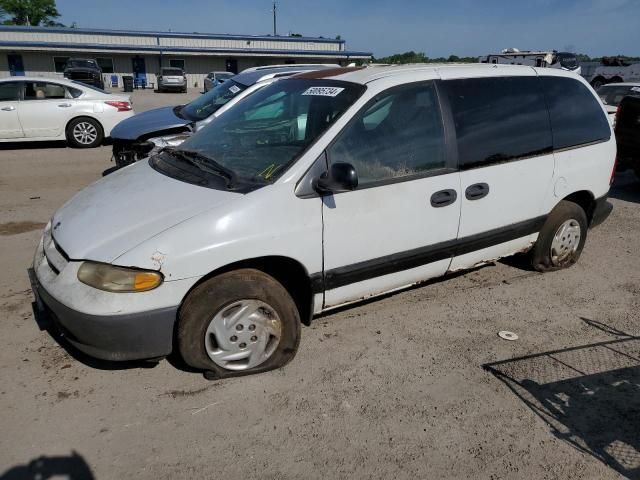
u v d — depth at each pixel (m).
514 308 4.17
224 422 2.83
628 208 7.29
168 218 2.89
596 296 4.42
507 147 4.00
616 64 26.47
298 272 3.24
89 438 2.69
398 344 3.61
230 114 4.13
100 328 2.74
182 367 3.28
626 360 3.48
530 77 4.26
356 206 3.28
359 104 3.33
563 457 2.65
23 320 3.78
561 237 4.67
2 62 40.25
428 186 3.56
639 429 2.85
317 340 3.63
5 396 2.98
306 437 2.74
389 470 2.54
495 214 4.01
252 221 2.94
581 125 4.55
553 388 3.17
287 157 3.20
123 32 43.84
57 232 3.14
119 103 11.84
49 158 10.40
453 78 3.81
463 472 2.54
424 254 3.68
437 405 3.00
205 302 2.93
